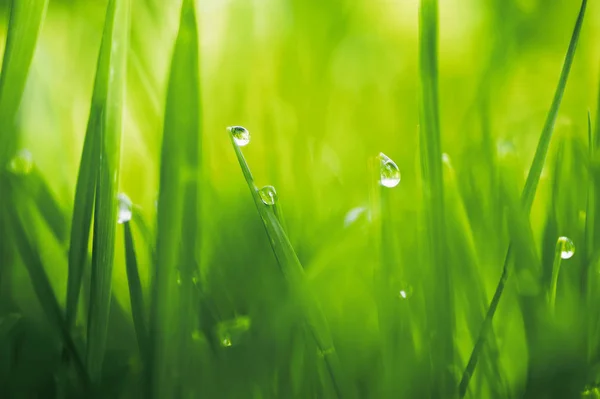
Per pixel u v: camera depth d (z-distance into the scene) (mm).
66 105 207
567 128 183
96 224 152
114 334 160
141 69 182
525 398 156
